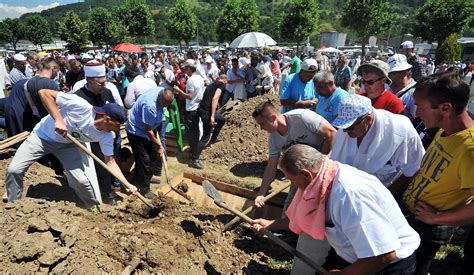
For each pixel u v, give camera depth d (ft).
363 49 106.01
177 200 14.53
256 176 19.19
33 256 8.17
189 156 22.11
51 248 8.47
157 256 9.19
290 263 11.26
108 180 15.46
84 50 118.32
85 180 12.93
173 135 23.77
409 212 9.11
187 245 10.44
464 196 7.49
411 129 8.61
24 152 12.32
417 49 114.01
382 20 101.19
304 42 120.47
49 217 9.34
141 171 16.33
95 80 14.32
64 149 12.81
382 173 9.11
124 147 19.74
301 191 7.56
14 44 189.47
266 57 44.78
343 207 6.22
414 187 8.54
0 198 13.99
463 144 6.89
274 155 11.98
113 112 11.84
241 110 27.27
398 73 13.51
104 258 8.91
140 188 16.61
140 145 15.93
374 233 6.01
